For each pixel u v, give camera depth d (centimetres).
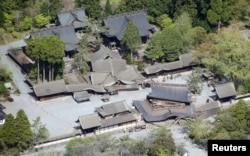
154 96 18362
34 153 16850
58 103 18988
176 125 18012
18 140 16688
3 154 16600
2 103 18875
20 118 16725
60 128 17825
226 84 18925
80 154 16112
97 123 17450
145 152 16325
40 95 18788
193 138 17288
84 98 18975
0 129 16725
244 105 17500
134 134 17638
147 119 17975
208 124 17462
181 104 18300
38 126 17388
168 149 16325
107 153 16025
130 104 18838
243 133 16938
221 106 18475
